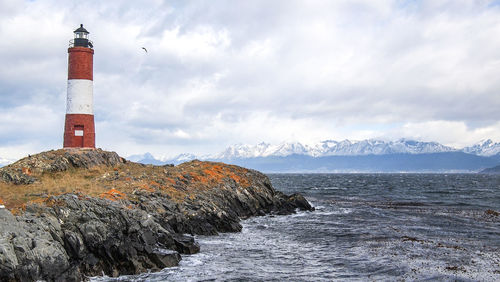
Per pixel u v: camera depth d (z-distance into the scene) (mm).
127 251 28484
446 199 86000
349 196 95500
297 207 63719
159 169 56500
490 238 39312
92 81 57938
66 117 56781
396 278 26312
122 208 31359
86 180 46938
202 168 61000
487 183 184625
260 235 41125
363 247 35031
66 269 25547
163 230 32219
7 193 35938
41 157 49938
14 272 23109
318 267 29172
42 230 26328
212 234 40750
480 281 25531
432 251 33188
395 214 58219
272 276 27094
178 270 28438
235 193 54562
